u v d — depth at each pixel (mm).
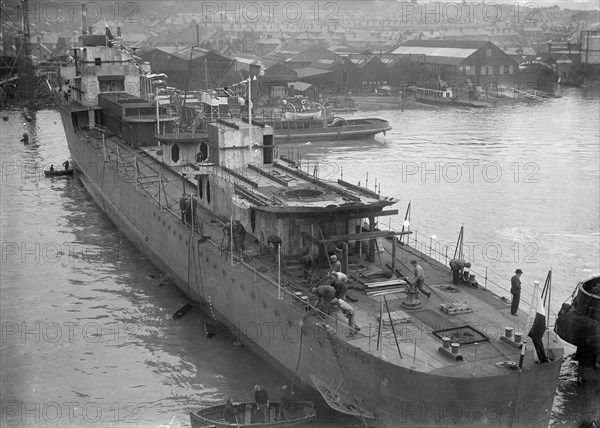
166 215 48219
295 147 99875
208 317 43250
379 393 28438
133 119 68188
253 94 128500
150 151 67188
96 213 68125
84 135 78562
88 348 39531
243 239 39250
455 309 32469
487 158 87062
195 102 90562
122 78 83688
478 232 57688
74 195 75000
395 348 28984
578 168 80000
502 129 109188
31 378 36188
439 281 36375
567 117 120812
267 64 154875
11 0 132250
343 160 88812
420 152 92938
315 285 34250
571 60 166125
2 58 133125
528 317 30875
